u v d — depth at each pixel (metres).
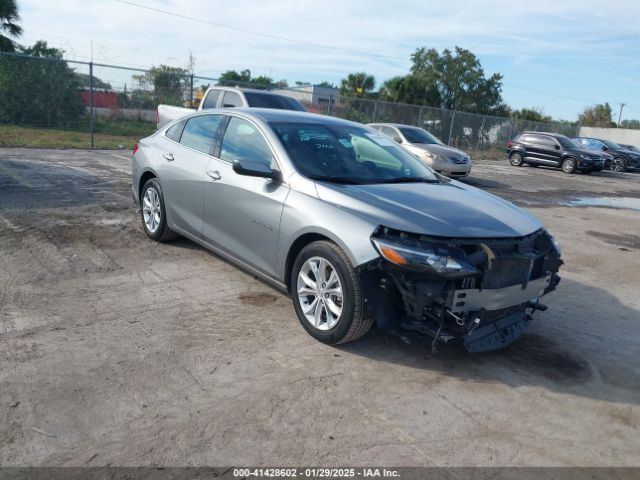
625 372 4.09
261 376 3.53
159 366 3.55
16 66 18.47
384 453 2.88
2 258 5.26
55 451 2.69
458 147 27.27
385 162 4.92
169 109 12.94
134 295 4.66
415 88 39.06
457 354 4.10
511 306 3.86
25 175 9.62
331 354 3.90
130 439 2.82
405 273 3.52
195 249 6.03
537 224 4.25
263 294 4.90
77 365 3.48
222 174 4.89
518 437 3.15
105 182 9.54
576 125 37.81
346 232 3.72
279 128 4.75
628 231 9.92
